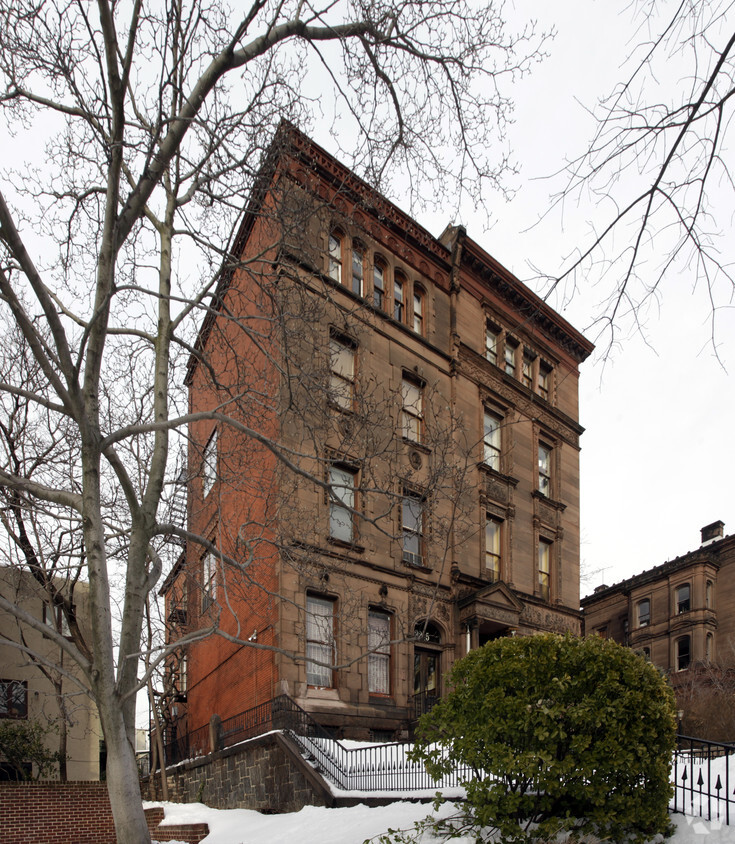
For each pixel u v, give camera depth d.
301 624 18.20
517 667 9.21
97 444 7.90
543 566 29.44
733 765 12.24
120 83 7.61
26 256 7.31
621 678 9.12
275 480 14.77
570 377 33.03
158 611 22.45
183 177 9.27
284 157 10.00
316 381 10.87
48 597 19.47
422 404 24.28
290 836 12.18
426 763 9.81
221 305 11.48
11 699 23.83
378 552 20.88
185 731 26.64
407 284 25.34
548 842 8.64
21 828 15.31
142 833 7.17
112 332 9.05
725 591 43.78
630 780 8.77
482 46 8.74
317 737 16.58
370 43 8.67
